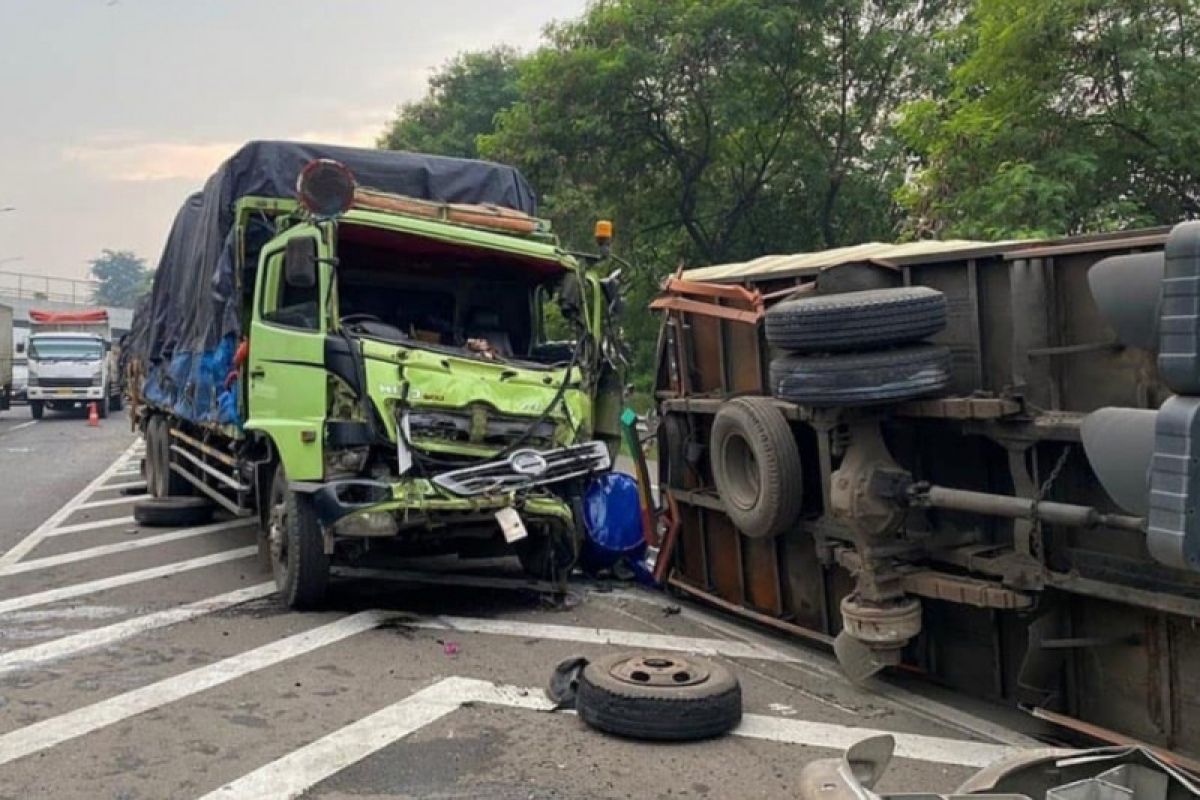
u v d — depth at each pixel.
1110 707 4.93
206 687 5.91
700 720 5.13
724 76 18.17
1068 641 4.97
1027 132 12.14
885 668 6.13
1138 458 2.92
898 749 5.05
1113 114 12.10
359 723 5.36
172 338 12.56
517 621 7.41
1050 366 4.98
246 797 4.49
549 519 7.58
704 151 19.33
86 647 6.71
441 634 7.05
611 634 7.09
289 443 7.54
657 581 8.22
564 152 18.98
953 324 5.58
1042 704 5.14
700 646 6.84
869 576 5.65
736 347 7.10
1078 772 3.39
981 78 12.75
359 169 9.22
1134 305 3.03
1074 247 4.81
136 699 5.71
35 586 8.48
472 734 5.23
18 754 4.95
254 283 8.73
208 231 9.88
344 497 7.11
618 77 18.08
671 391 7.93
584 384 8.02
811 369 5.43
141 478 16.19
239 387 8.71
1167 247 2.69
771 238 20.42
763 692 5.92
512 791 4.56
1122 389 4.71
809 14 17.72
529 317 8.67
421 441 7.22
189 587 8.42
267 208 8.95
